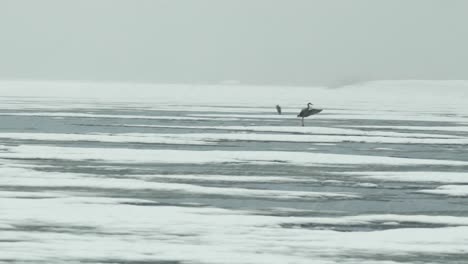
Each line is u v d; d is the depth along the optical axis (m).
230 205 38.81
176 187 43.56
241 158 56.50
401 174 49.81
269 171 50.53
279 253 29.97
